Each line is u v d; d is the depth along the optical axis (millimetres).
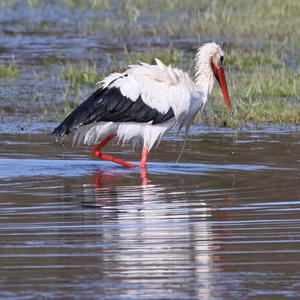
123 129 14305
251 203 11125
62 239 9617
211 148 15094
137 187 12195
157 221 10320
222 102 18672
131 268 8703
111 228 10047
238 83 20016
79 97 19266
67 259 8945
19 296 7980
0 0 30875
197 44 24828
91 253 9141
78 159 14336
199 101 14688
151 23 27797
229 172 13125
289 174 12844
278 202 11164
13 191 11945
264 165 13555
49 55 23469
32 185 12336
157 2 30766
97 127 14281
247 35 25703
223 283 8320
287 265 8789
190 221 10336
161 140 15969
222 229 9984
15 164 13828
